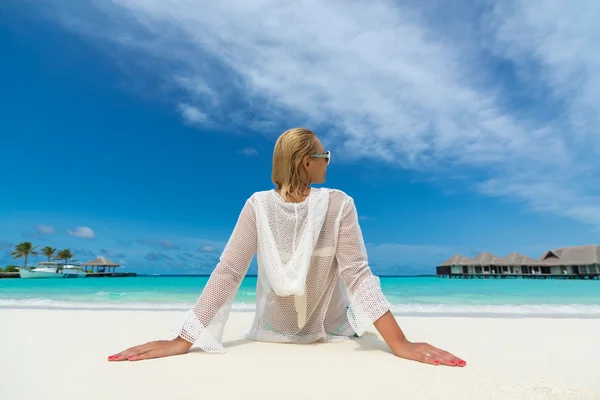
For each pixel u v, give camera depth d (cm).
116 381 151
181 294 1047
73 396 134
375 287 209
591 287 1448
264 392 138
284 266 207
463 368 171
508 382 148
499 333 282
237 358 189
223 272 213
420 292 1193
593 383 148
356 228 221
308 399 130
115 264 5244
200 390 140
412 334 277
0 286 1677
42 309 485
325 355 196
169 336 264
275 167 227
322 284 221
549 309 543
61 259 6500
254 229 219
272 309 231
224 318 212
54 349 217
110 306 563
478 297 950
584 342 245
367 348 214
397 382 149
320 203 215
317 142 226
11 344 233
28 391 140
